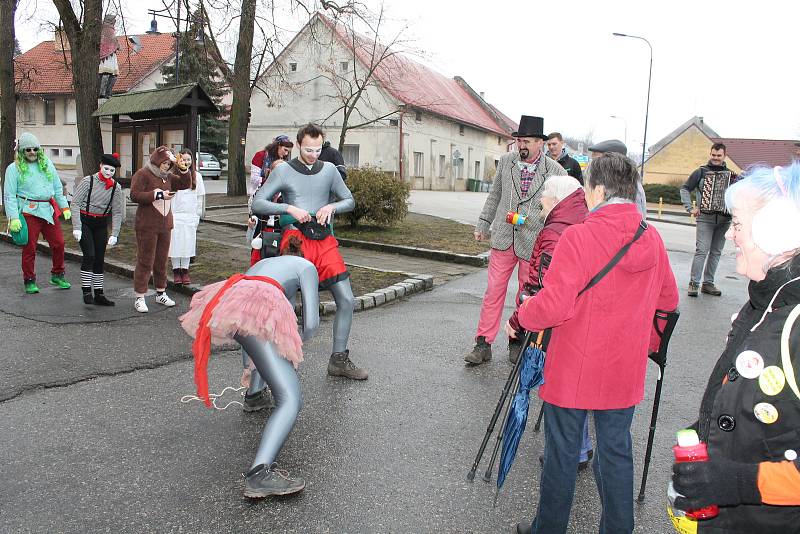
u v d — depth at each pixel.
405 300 8.53
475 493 3.61
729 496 1.68
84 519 3.25
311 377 5.42
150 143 13.84
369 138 36.06
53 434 4.21
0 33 15.52
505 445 3.17
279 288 3.59
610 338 2.78
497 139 54.28
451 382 5.41
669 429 4.62
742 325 1.88
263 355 3.53
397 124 35.31
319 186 5.12
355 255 11.76
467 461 3.99
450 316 7.70
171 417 4.53
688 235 18.62
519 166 5.73
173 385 5.14
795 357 1.65
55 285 8.45
